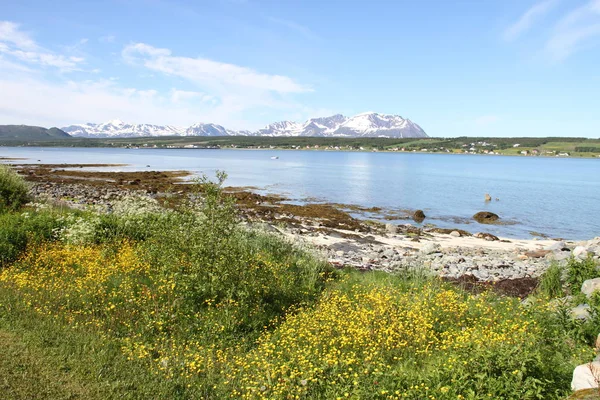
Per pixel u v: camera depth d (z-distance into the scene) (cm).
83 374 663
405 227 3105
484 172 9831
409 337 810
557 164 15075
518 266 1934
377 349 774
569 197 5138
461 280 1598
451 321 936
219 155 17325
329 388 648
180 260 1082
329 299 1107
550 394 576
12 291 956
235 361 767
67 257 1192
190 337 855
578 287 1198
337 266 1705
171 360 746
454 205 4366
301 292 1167
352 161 14462
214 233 1077
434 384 631
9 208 1803
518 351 648
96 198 3544
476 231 3147
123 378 669
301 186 5791
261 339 866
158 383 670
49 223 1443
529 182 7238
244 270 1049
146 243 1283
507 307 1015
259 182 6191
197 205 1144
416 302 1019
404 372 684
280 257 1445
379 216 3625
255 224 2156
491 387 586
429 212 3919
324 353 772
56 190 3894
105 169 7538
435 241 2688
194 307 962
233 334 885
